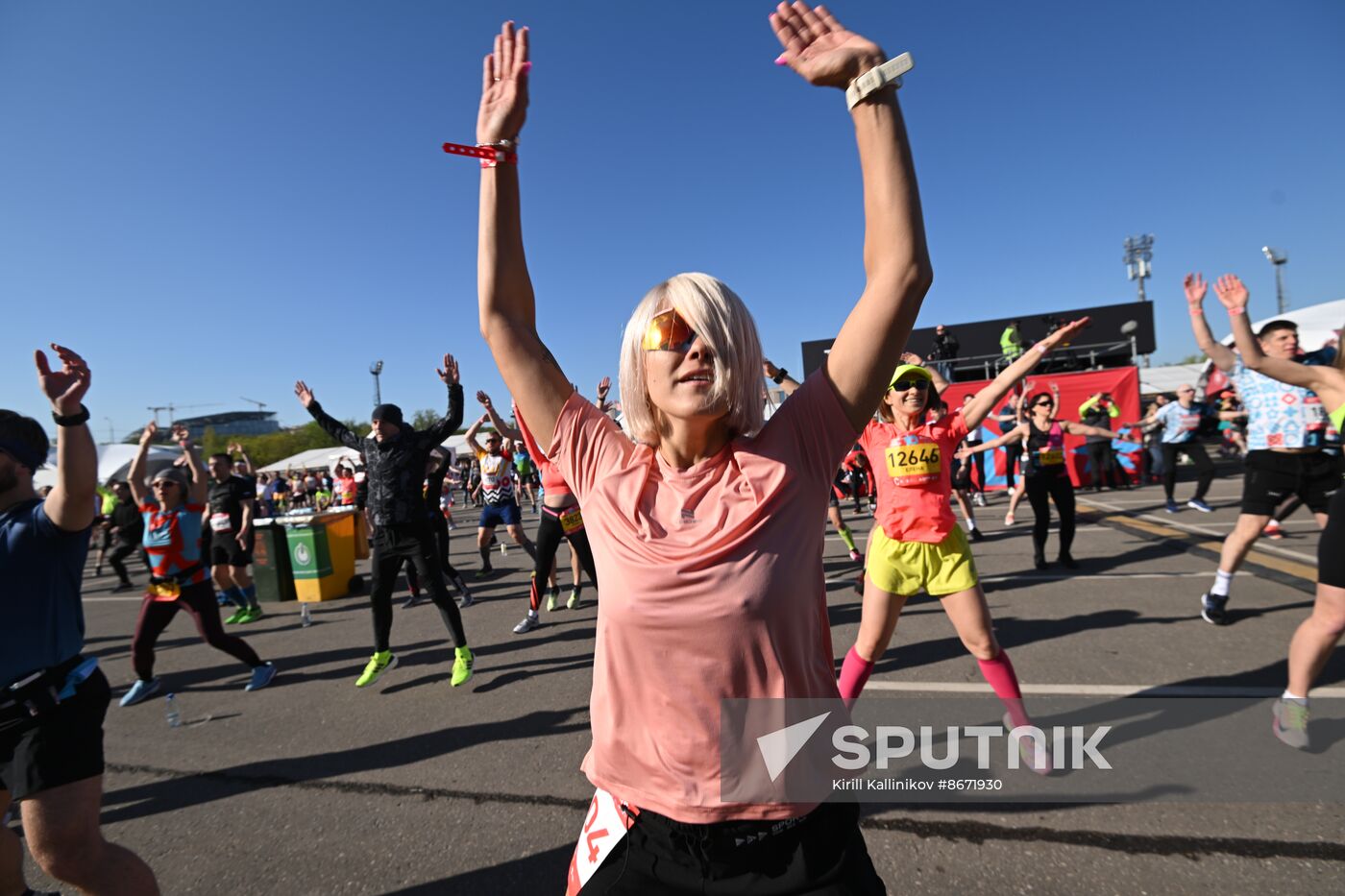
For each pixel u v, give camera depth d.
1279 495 4.28
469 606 6.98
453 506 24.48
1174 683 3.58
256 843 2.74
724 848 1.17
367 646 5.71
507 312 1.42
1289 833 2.32
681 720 1.15
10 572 1.87
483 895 2.32
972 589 2.86
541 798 2.94
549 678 4.50
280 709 4.35
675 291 1.24
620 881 1.24
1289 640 4.13
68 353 2.01
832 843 1.20
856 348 1.21
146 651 4.71
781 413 1.26
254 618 7.14
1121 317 17.55
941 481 2.92
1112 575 6.02
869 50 1.18
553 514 5.76
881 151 1.18
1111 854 2.28
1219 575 4.54
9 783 1.85
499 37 1.44
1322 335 12.43
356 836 2.74
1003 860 2.28
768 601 1.11
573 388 1.46
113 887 1.90
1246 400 4.46
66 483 1.93
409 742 3.65
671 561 1.13
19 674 1.86
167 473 4.64
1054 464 6.39
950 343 17.19
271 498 15.36
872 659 3.07
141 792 3.28
